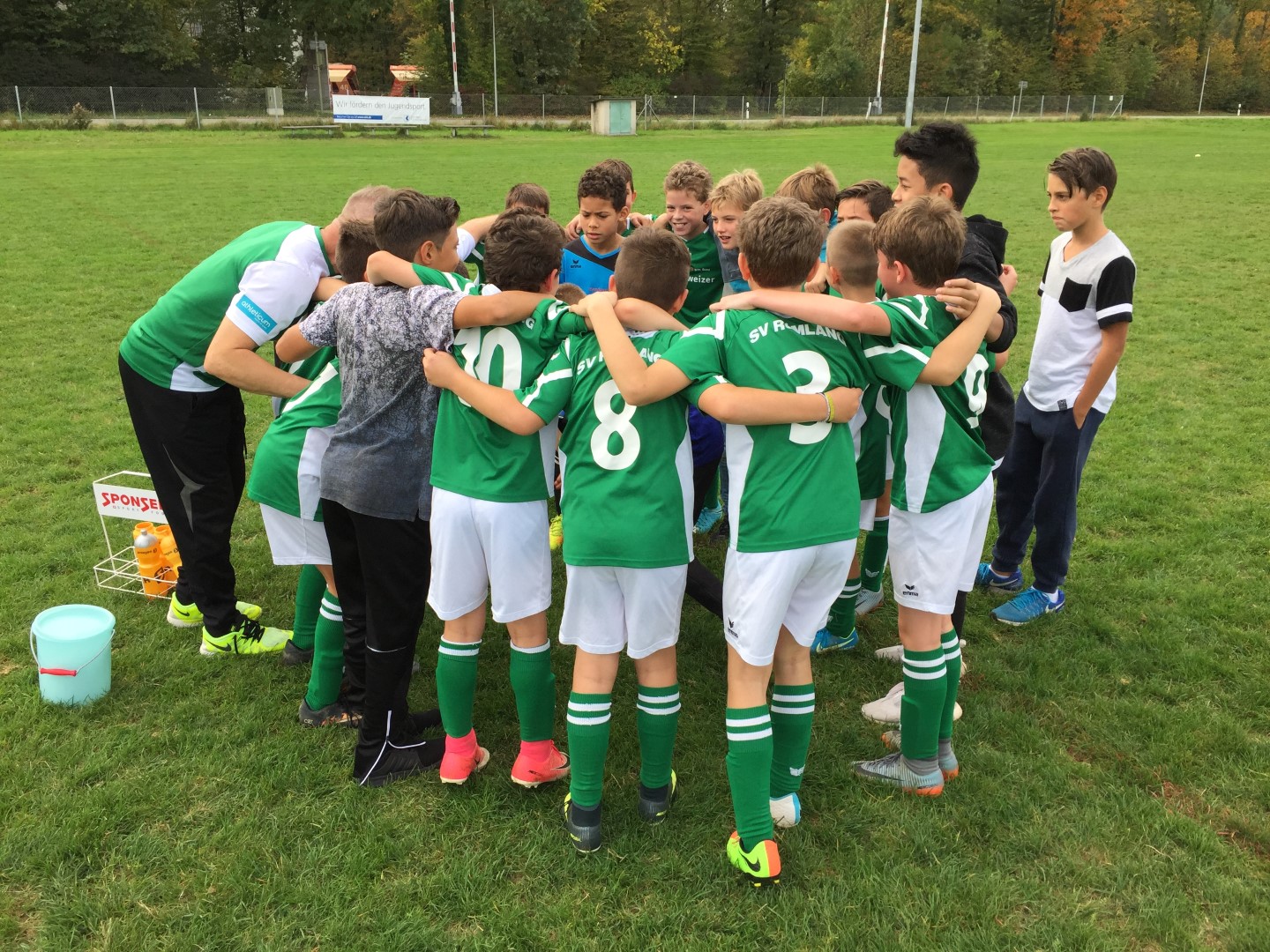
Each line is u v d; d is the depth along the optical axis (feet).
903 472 8.75
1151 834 8.72
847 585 11.81
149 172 67.82
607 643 8.32
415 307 8.41
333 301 8.94
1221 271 37.52
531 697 8.89
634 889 8.14
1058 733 10.44
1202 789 9.41
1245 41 246.47
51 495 16.57
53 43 134.51
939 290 8.22
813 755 10.07
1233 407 21.83
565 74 178.29
